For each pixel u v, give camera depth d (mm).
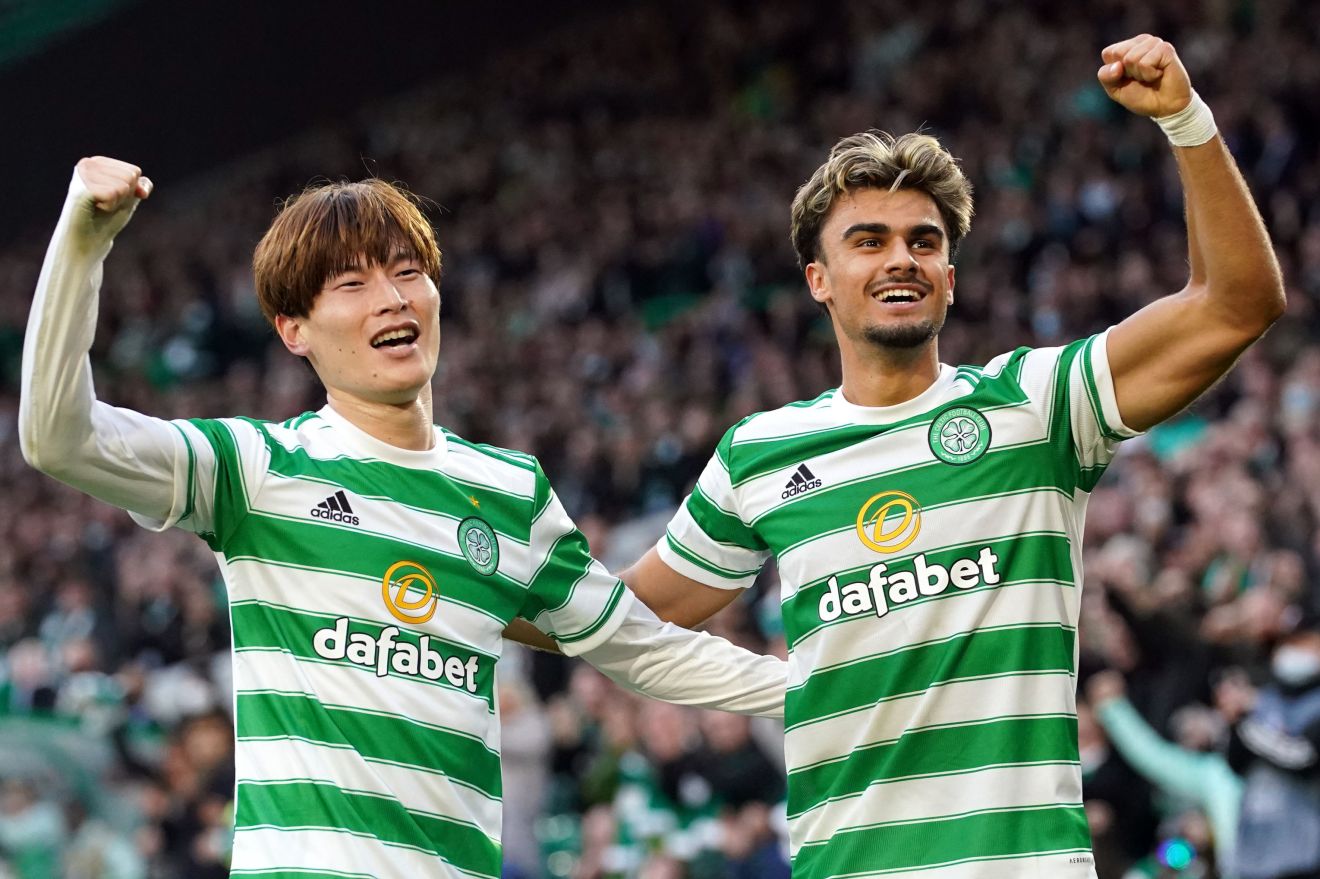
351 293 6367
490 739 6344
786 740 6582
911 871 6164
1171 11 30844
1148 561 14461
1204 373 6180
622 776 14422
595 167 37344
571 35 42125
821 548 6492
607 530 21969
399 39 42406
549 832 14789
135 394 34344
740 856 12594
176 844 15188
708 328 27594
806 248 6875
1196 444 18125
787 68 37438
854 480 6516
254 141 41750
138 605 23484
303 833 5895
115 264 41125
